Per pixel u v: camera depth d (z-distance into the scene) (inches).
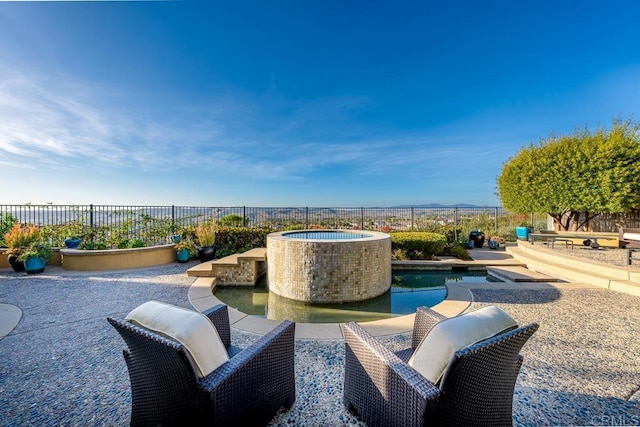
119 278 252.5
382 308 198.7
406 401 58.6
